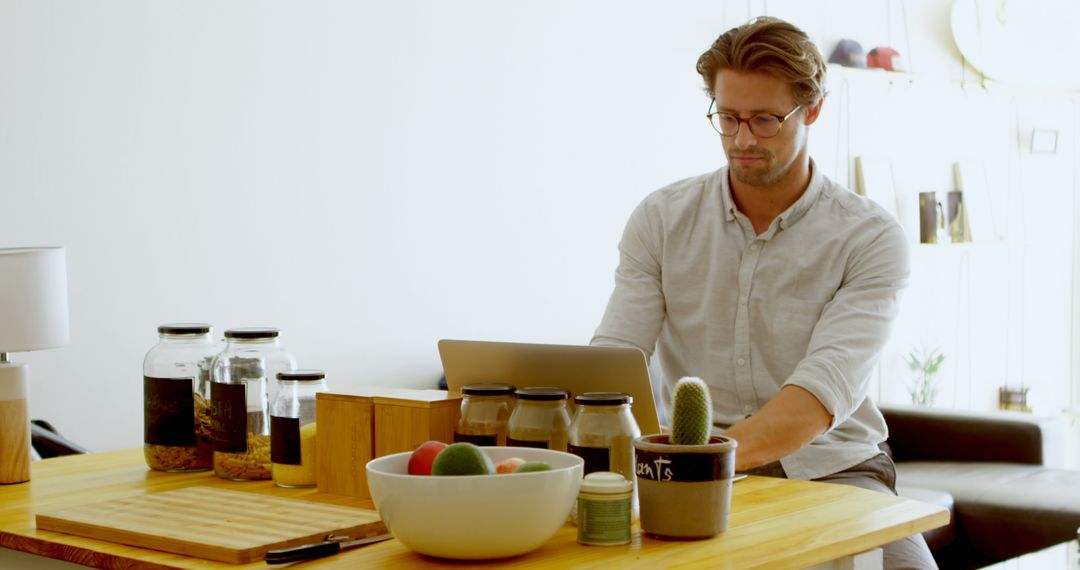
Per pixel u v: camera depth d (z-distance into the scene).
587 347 1.49
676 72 5.00
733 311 2.14
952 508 3.47
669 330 2.25
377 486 1.21
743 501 1.50
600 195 4.71
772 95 1.92
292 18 3.73
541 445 1.43
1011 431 3.96
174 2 3.45
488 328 4.35
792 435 1.74
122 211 3.35
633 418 1.45
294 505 1.44
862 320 1.97
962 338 6.00
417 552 1.24
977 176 6.00
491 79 4.31
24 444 1.71
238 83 3.60
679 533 1.28
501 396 1.50
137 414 3.42
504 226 4.38
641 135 4.86
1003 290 6.18
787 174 2.05
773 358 2.12
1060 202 6.43
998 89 6.11
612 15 4.72
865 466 2.08
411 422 1.51
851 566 1.30
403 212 4.06
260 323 3.68
